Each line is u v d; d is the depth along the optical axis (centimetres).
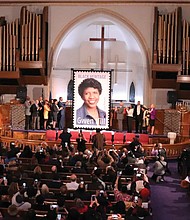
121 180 1290
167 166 1733
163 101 2338
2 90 2395
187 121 2077
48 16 2320
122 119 2150
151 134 2084
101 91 2066
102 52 2434
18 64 2255
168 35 2206
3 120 2147
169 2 2261
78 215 916
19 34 2275
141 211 1012
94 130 2081
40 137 2064
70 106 2244
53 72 2428
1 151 1602
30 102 2133
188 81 2198
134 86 2495
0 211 970
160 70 2219
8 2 2309
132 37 2417
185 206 1341
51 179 1235
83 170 1332
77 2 2300
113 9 2300
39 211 966
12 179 1188
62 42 2372
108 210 1023
